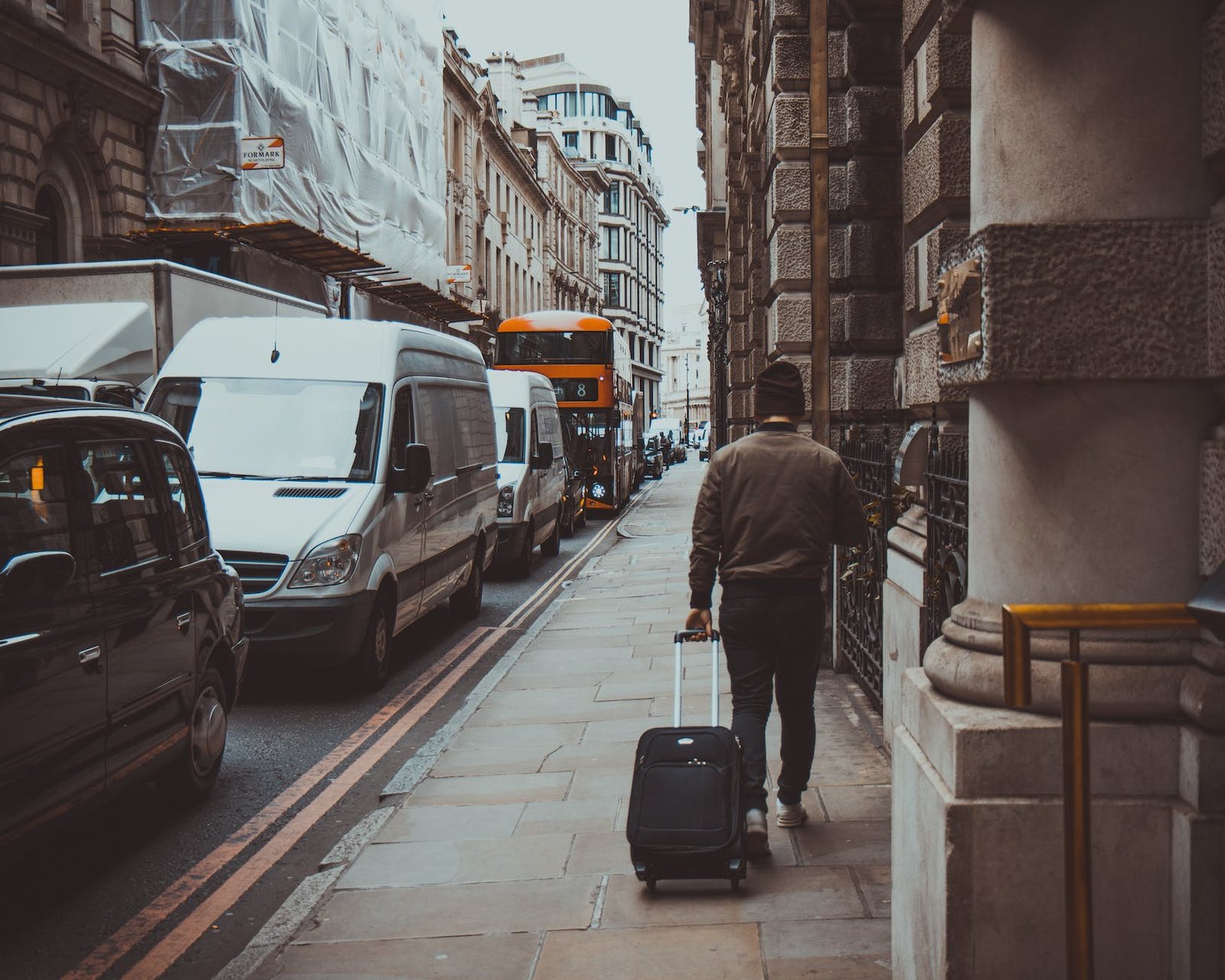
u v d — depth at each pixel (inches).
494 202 1994.3
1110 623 88.0
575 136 4055.1
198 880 194.4
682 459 3120.1
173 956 164.4
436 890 177.8
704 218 1237.1
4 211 674.2
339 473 355.9
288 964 153.9
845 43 340.8
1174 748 106.9
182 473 233.8
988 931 107.6
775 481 184.5
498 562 615.5
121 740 191.2
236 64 808.9
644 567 649.6
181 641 215.9
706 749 169.3
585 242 3159.5
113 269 468.4
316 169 950.4
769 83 395.9
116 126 782.5
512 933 159.8
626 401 1328.7
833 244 350.0
